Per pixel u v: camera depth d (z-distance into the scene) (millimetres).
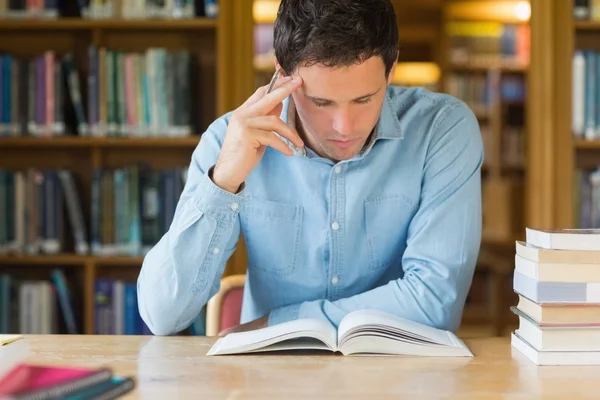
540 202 2990
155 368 1117
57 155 3025
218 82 2883
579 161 3123
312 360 1167
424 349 1203
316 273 1498
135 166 2838
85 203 2996
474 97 5238
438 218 1409
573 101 2973
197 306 1422
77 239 2861
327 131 1252
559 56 2971
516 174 5105
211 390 1001
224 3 2873
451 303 1361
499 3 5090
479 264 5152
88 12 2889
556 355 1150
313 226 1472
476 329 5016
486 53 5246
